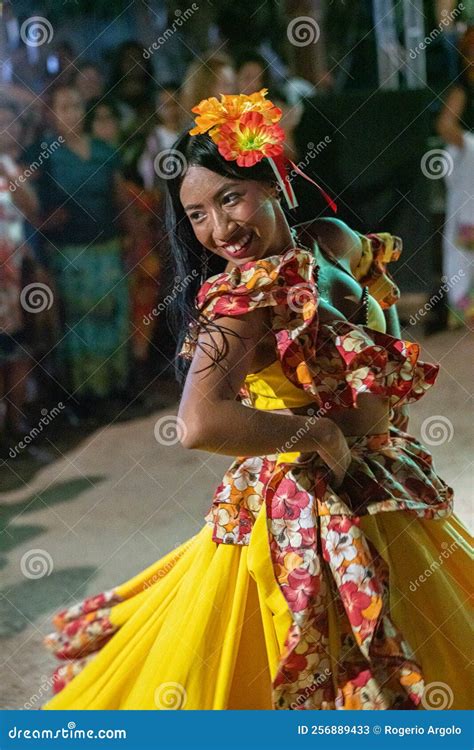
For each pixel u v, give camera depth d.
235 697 2.89
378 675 2.80
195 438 2.71
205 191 2.82
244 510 2.97
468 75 10.16
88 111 8.13
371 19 11.95
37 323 8.20
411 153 9.70
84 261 8.23
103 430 7.87
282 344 2.78
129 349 8.47
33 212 8.02
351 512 2.84
